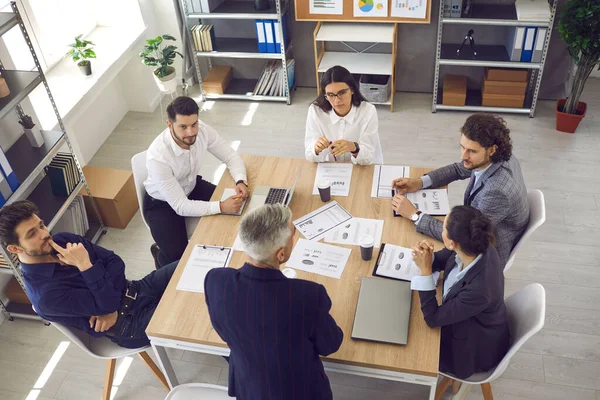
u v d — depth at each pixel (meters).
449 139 4.39
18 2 3.74
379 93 4.62
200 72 5.32
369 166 2.97
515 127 4.45
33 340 3.19
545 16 4.03
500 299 2.13
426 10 4.24
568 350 2.89
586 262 3.33
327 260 2.43
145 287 2.69
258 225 1.77
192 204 2.80
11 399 2.91
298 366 1.88
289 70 4.89
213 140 3.07
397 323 2.13
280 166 3.04
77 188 3.46
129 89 4.83
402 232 2.54
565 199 3.76
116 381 2.93
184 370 2.95
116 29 4.68
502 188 2.36
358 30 4.51
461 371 2.25
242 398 2.03
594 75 4.86
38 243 2.31
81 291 2.40
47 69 4.17
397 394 2.76
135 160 3.01
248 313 1.81
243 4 4.75
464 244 1.98
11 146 3.28
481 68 4.77
